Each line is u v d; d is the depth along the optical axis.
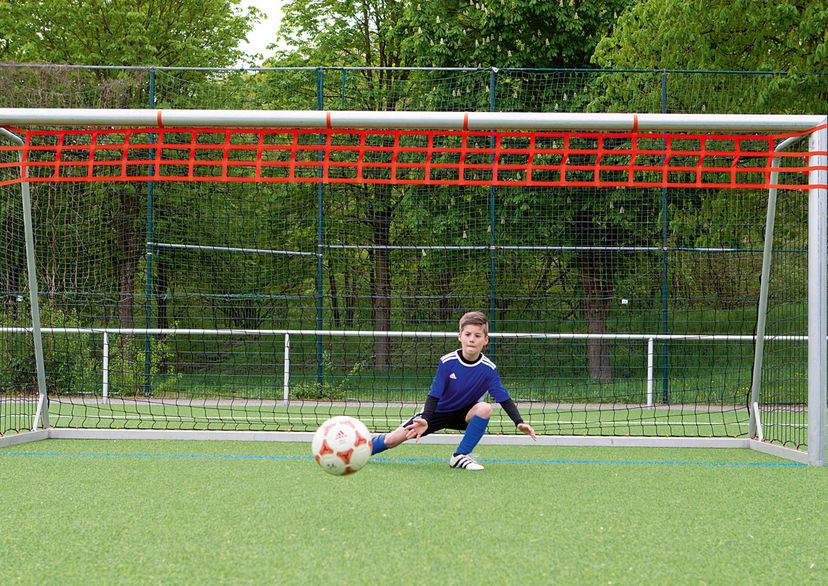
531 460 5.64
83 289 13.07
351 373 13.48
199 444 6.38
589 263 13.12
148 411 9.55
